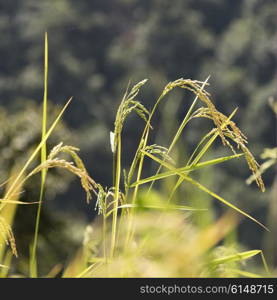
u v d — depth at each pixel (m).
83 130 91.06
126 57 96.44
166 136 3.21
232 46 93.88
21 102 87.38
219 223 2.83
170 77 96.62
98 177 85.06
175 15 97.44
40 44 96.00
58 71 93.88
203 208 2.94
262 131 85.81
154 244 2.81
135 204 3.02
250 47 93.00
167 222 2.90
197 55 96.62
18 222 10.77
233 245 2.96
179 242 2.79
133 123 75.69
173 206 2.98
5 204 3.33
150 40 96.75
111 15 100.12
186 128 56.28
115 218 3.09
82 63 95.94
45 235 10.70
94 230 3.36
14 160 11.64
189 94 62.22
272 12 96.19
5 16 97.56
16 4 98.50
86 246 3.36
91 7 99.31
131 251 2.91
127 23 100.19
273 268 3.34
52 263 9.62
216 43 96.62
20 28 96.62
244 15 99.25
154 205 3.00
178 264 2.73
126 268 2.88
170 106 3.21
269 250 3.35
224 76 91.44
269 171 41.66
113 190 3.21
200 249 2.75
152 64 96.56
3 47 96.06
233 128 3.09
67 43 95.94
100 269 3.05
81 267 3.33
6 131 11.81
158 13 97.50
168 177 3.10
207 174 3.06
